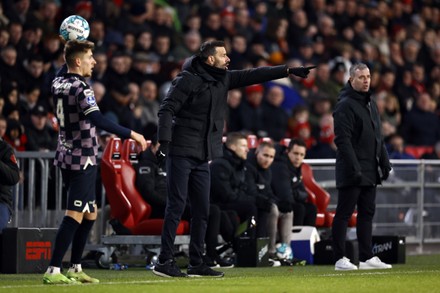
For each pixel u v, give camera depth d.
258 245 38.34
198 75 31.78
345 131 35.88
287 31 69.25
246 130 56.47
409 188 49.19
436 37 81.44
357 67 36.22
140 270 37.38
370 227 37.25
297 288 26.73
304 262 40.97
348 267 36.53
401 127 66.31
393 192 48.66
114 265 38.22
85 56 28.80
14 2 53.72
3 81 47.12
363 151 36.31
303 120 56.84
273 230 40.41
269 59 64.88
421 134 65.75
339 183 36.31
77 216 28.58
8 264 34.19
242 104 56.91
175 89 31.42
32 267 34.50
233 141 40.12
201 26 64.06
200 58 32.03
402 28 78.06
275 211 40.41
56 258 28.55
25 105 47.28
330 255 41.09
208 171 32.28
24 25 52.19
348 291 25.98
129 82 54.78
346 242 37.81
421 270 36.19
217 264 38.03
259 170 41.16
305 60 67.94
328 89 66.25
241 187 40.16
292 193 42.44
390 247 41.59
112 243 38.41
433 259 45.25
